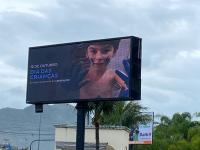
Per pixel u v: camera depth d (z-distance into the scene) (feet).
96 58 111.65
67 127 172.55
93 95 111.24
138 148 247.91
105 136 174.70
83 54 113.80
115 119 200.54
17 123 575.38
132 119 207.82
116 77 108.58
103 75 110.32
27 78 120.67
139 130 202.08
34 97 119.34
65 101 115.14
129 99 107.34
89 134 171.94
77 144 114.93
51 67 117.70
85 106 115.75
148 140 199.82
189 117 316.81
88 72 112.47
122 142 173.88
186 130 310.65
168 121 317.22
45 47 119.14
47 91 117.80
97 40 112.06
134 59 107.76
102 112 137.39
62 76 116.06
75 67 114.52
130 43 107.76
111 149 173.47
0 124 572.92
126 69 107.24
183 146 275.18
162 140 270.26
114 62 109.29
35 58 120.16
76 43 115.03
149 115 212.43
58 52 117.19
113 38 110.11
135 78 107.76
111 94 108.78
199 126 296.51
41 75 118.83
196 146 274.36
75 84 114.11
